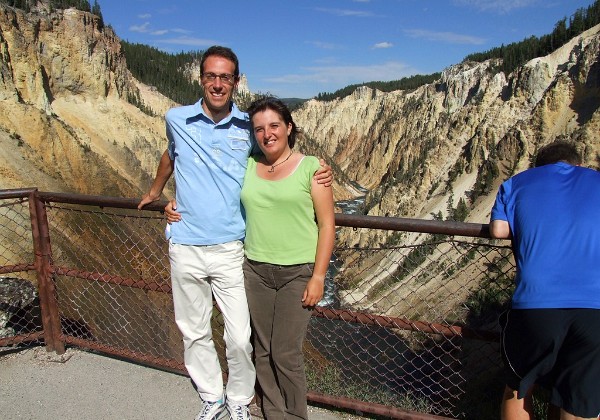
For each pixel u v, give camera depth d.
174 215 3.34
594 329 2.57
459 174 76.06
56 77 62.00
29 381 4.28
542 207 2.83
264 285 3.22
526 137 68.88
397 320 3.61
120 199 3.96
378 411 3.81
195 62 135.88
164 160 3.51
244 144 3.19
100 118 64.69
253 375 3.59
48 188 41.44
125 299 6.28
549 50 103.56
